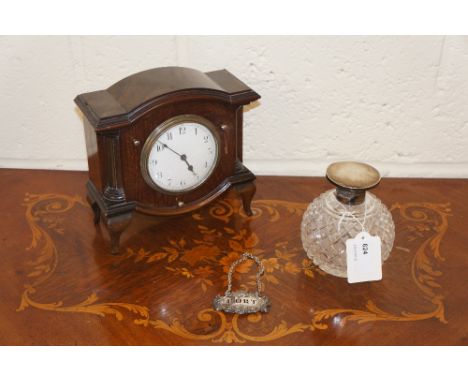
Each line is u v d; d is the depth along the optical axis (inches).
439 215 49.4
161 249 45.2
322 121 52.6
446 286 41.9
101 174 42.2
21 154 55.1
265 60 49.9
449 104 51.4
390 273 43.0
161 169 42.8
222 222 48.2
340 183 39.0
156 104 40.1
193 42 49.4
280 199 51.3
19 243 45.7
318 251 41.8
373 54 49.3
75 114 52.9
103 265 43.6
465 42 48.4
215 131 43.2
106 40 49.3
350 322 38.9
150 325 38.7
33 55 49.8
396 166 54.9
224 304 39.7
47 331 38.1
